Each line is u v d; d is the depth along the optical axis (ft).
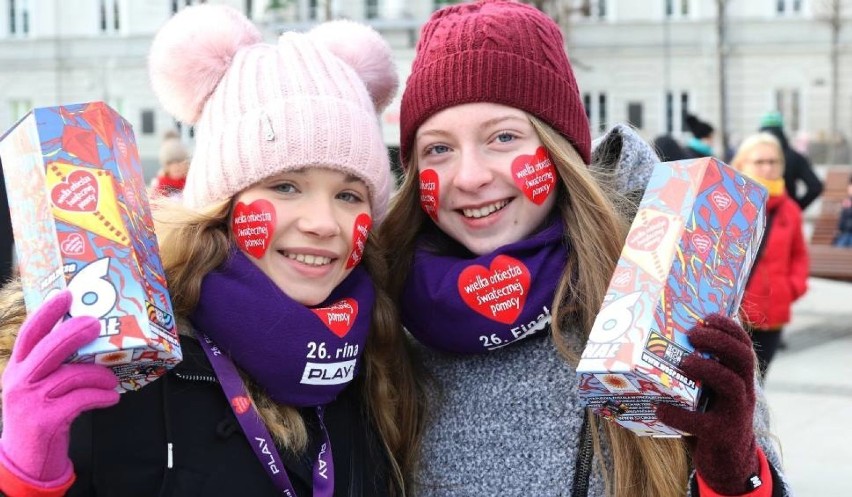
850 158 78.38
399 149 7.81
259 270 6.32
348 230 6.54
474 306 6.66
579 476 6.50
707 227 5.59
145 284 5.16
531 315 6.61
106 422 5.81
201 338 6.19
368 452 6.82
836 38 80.28
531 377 6.77
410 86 7.06
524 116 6.86
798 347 24.72
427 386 7.17
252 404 6.08
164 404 5.95
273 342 6.07
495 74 6.72
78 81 78.43
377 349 7.02
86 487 5.75
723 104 74.23
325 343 6.22
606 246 6.76
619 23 82.02
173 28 6.73
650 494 6.35
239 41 6.81
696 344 5.21
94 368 4.96
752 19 81.87
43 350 4.78
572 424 6.61
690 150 25.05
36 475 4.97
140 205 5.59
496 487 6.66
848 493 13.84
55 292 4.98
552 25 7.13
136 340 4.85
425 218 7.49
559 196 7.17
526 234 6.96
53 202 5.09
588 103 83.15
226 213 6.49
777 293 17.03
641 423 5.57
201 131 6.65
